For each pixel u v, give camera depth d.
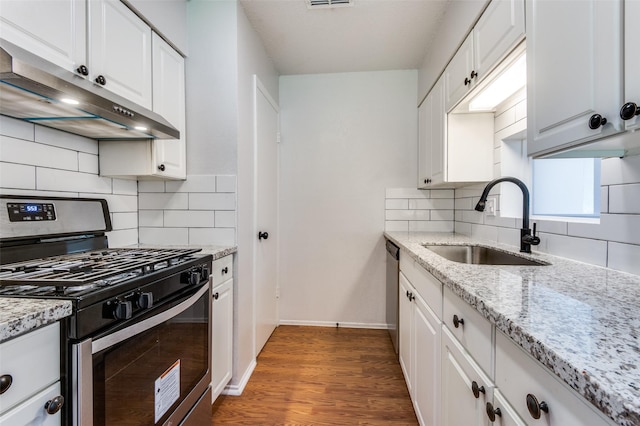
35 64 0.83
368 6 1.79
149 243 1.76
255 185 2.00
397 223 2.61
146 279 0.92
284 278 2.70
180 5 1.67
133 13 1.36
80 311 0.70
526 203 1.38
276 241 2.59
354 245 2.66
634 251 0.92
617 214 0.97
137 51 1.39
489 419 0.68
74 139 1.39
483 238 1.95
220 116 1.71
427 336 1.24
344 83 2.64
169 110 1.60
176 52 1.66
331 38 2.12
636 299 0.69
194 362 1.21
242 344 1.78
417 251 1.43
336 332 2.54
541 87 0.90
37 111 1.07
